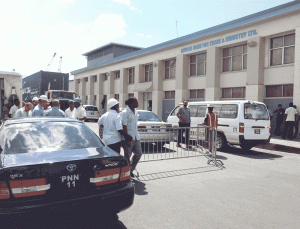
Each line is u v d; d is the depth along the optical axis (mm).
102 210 2838
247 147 10195
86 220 2766
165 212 3818
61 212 2627
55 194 2682
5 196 2480
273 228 3328
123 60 27453
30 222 2494
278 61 14211
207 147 7625
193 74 19688
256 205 4137
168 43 20906
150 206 4047
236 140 8875
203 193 4711
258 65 14609
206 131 7656
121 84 27844
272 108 14461
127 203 3025
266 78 14695
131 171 5668
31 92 24156
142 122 9133
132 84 27094
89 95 34594
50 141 3336
